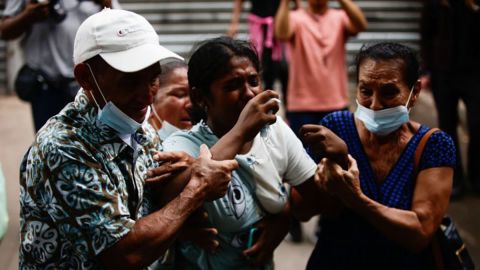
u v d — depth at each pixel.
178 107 2.44
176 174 1.72
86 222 1.50
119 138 1.62
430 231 1.95
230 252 1.88
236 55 1.78
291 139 1.97
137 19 1.57
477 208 4.51
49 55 3.59
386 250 2.04
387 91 1.94
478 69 4.46
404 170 2.02
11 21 3.54
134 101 1.57
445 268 2.09
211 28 8.34
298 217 2.15
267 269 1.96
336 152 1.82
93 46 1.52
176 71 2.46
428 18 4.62
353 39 8.17
